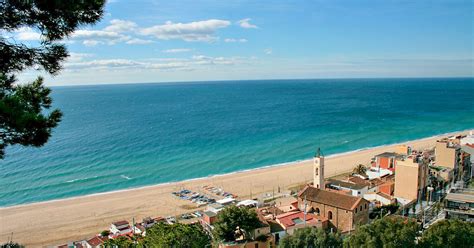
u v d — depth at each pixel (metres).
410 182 85.94
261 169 137.62
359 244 45.88
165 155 157.75
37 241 79.50
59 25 15.90
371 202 82.44
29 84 16.91
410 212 79.75
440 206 79.75
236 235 64.00
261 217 68.50
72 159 149.12
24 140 15.61
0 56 15.23
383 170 108.19
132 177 128.12
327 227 73.19
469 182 96.69
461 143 121.19
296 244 51.06
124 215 93.75
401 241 45.03
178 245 47.81
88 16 16.25
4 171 132.25
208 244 61.91
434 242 46.12
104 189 116.50
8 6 14.52
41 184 119.94
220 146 174.50
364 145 177.25
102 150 164.12
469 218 72.38
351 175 109.00
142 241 51.94
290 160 151.75
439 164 102.31
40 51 16.05
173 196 107.75
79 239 80.06
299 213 74.31
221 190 111.25
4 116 14.38
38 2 14.59
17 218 92.81
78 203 103.25
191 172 134.75
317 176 88.00
